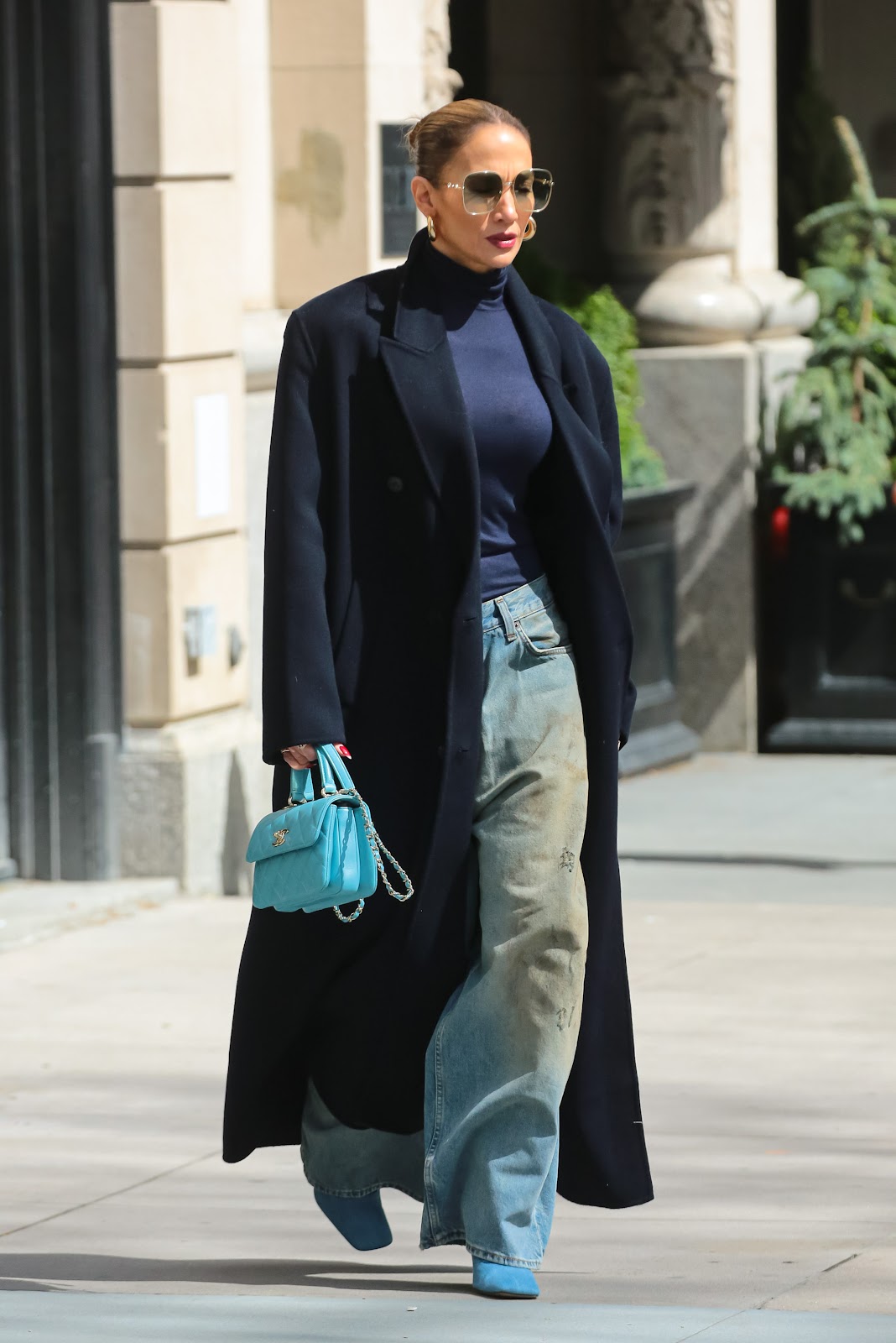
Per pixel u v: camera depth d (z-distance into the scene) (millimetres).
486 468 9883
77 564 20688
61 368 20547
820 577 30297
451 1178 10070
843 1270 10883
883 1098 14469
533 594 9977
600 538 9938
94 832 20875
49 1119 14156
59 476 20641
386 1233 10695
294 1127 10719
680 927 20078
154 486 20828
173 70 20594
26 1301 10242
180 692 21156
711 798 27625
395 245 23641
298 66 23422
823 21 36906
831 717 30500
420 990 10023
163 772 21000
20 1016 16734
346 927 10016
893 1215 11969
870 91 37031
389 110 23453
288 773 10070
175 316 20781
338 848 9453
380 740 9961
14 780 20984
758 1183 12633
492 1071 9945
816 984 17734
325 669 9734
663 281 30797
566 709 9914
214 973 18094
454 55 31203
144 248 20656
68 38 20188
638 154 30625
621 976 10297
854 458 29984
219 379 21422
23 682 20875
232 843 21766
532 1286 10109
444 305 10055
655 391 30656
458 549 9828
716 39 30297
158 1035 16203
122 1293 10500
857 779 28844
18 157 20406
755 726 30828
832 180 34469
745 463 30438
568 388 10227
